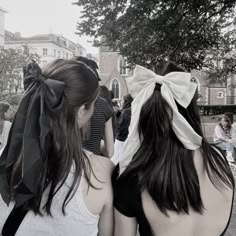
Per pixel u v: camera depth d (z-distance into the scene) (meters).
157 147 1.21
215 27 15.55
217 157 1.32
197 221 1.24
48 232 1.17
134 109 1.26
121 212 1.26
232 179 1.33
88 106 1.23
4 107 4.71
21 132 1.14
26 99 1.15
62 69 1.18
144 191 1.22
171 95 1.23
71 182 1.16
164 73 1.30
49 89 1.10
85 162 1.24
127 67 15.28
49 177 1.14
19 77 37.81
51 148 1.13
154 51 14.32
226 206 1.29
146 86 1.25
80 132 1.27
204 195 1.25
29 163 1.09
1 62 36.88
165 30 14.08
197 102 1.30
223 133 8.75
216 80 19.48
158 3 13.63
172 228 1.21
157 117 1.21
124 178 1.25
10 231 1.18
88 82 1.19
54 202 1.15
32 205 1.15
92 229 1.21
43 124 1.10
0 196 1.19
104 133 2.88
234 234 3.97
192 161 1.24
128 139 1.27
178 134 1.21
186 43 14.75
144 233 1.27
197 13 14.14
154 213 1.22
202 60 15.95
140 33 14.23
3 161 1.18
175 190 1.19
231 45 18.16
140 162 1.22
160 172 1.20
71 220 1.16
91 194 1.20
